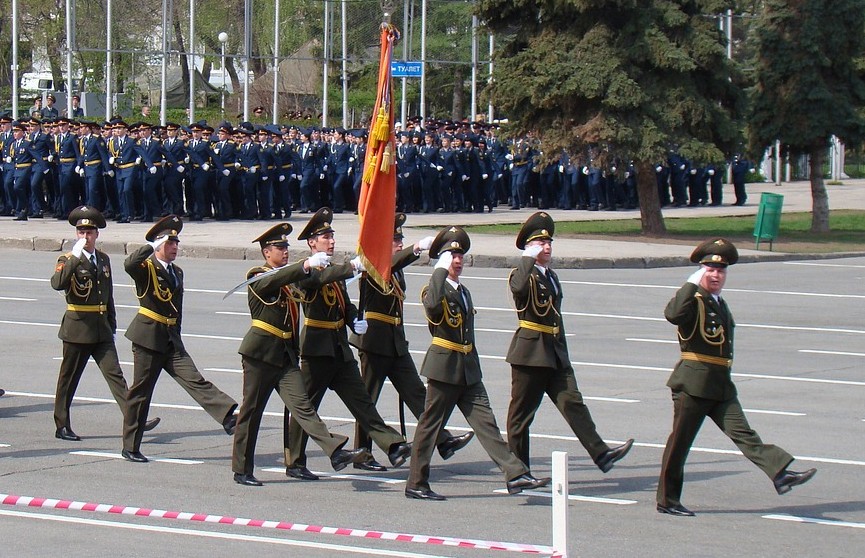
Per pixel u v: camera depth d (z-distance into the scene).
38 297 27.20
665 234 41.25
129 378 18.89
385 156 12.99
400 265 13.52
